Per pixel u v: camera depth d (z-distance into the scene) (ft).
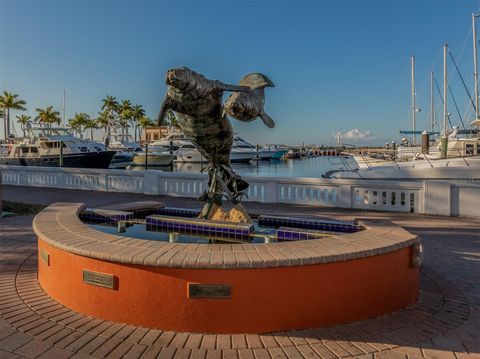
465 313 14.88
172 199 50.01
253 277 12.59
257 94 17.51
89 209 24.61
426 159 80.53
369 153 108.78
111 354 11.48
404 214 38.40
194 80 16.02
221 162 20.95
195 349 11.74
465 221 34.91
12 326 13.32
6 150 155.63
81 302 14.28
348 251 13.53
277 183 45.09
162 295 12.84
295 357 11.37
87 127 340.80
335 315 13.47
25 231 30.12
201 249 13.76
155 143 241.55
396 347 12.10
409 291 15.69
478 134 97.91
